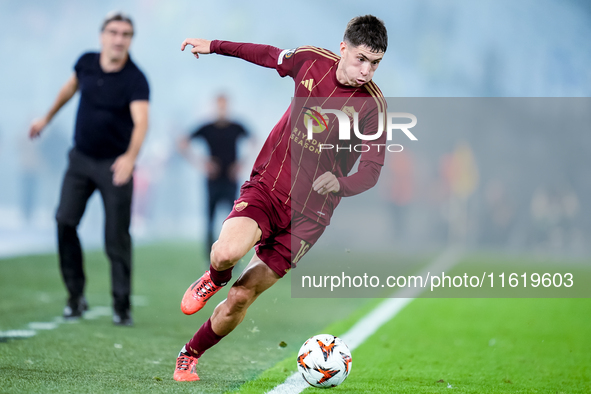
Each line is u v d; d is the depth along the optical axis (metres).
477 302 30.45
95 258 41.50
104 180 21.14
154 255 46.38
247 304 13.69
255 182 13.91
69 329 20.02
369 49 13.23
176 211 81.94
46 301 25.55
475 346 19.94
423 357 18.09
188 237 68.31
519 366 17.25
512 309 28.50
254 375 15.08
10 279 31.06
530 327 23.77
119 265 21.33
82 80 21.17
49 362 15.45
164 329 20.98
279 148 14.05
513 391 14.32
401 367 16.62
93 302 26.12
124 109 21.06
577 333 22.70
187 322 22.55
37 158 64.06
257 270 13.60
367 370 16.11
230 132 36.41
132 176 21.38
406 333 21.91
